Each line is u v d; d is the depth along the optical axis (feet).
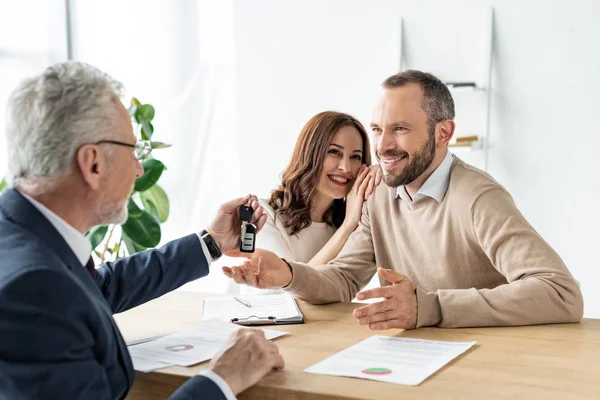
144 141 9.43
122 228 9.07
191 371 4.27
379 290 5.05
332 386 3.92
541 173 10.54
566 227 10.48
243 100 12.19
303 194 7.98
